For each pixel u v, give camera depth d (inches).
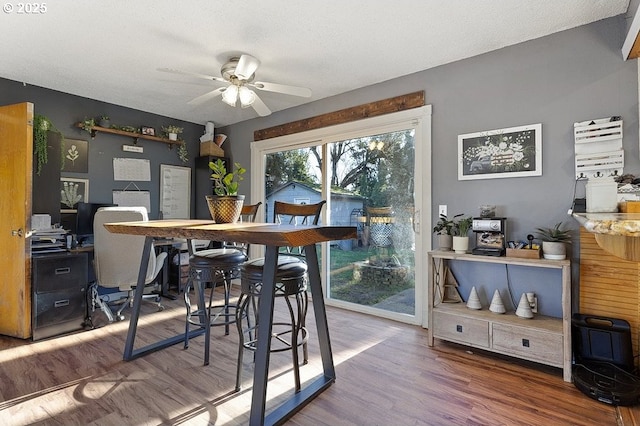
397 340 105.0
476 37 96.7
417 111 119.6
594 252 84.0
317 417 65.6
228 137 193.3
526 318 90.3
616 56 85.9
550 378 80.9
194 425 62.9
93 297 121.6
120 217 117.3
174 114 174.4
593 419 64.7
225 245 124.6
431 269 101.0
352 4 81.4
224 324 95.3
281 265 73.6
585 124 88.7
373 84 132.0
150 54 106.9
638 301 78.7
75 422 63.4
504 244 94.0
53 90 138.6
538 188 96.3
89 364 87.1
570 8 82.8
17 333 104.3
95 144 151.7
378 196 134.0
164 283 156.6
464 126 109.7
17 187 105.7
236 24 90.0
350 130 139.3
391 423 63.9
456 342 96.1
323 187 150.5
